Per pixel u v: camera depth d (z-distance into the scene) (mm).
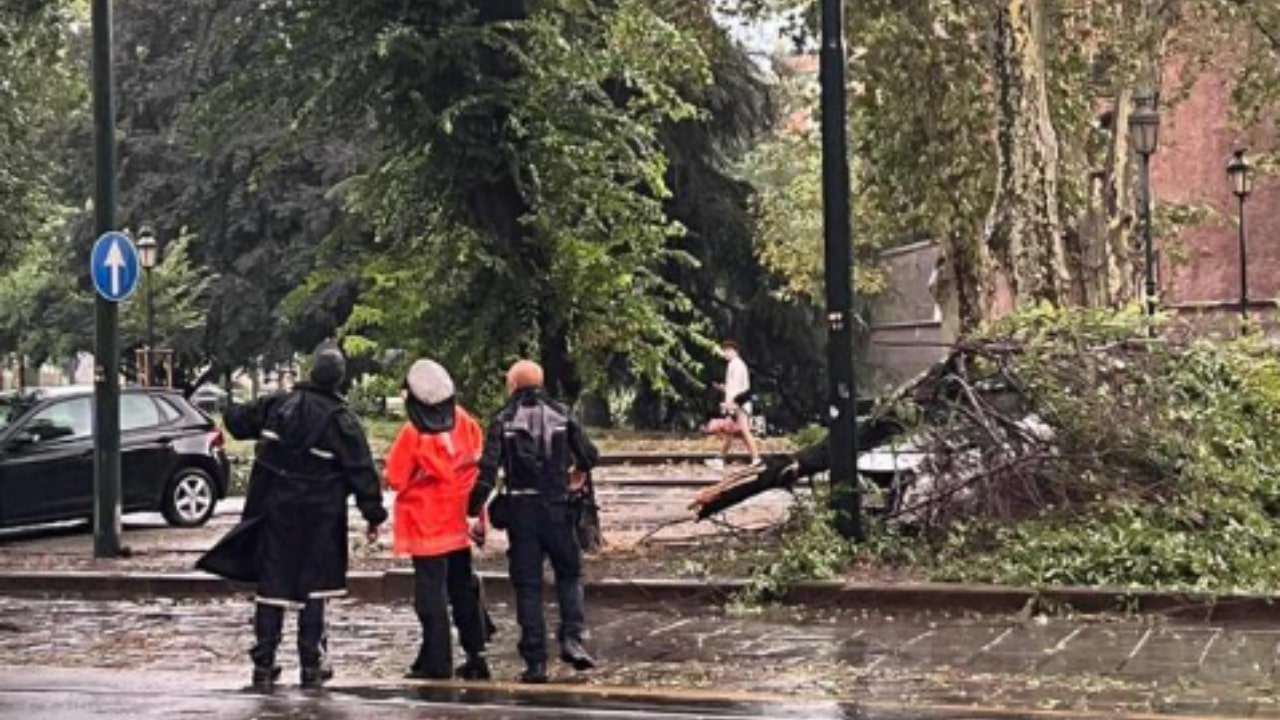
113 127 17000
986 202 24375
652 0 21375
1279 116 34125
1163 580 12492
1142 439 13781
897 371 41531
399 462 10156
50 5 23781
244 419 10195
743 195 39406
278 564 10008
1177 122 41469
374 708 9164
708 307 39656
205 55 16172
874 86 24656
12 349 52625
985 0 19594
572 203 15547
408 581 13969
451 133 14656
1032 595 12320
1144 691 9344
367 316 15781
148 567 15758
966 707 8930
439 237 15469
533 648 10109
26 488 18984
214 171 42812
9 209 26328
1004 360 14328
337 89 15211
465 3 15086
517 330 15375
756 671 10312
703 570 13695
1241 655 10477
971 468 13859
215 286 43719
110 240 16844
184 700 9523
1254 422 14484
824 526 13664
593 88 15578
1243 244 32375
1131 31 27688
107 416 16828
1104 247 26500
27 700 9578
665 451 32406
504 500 10258
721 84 37312
